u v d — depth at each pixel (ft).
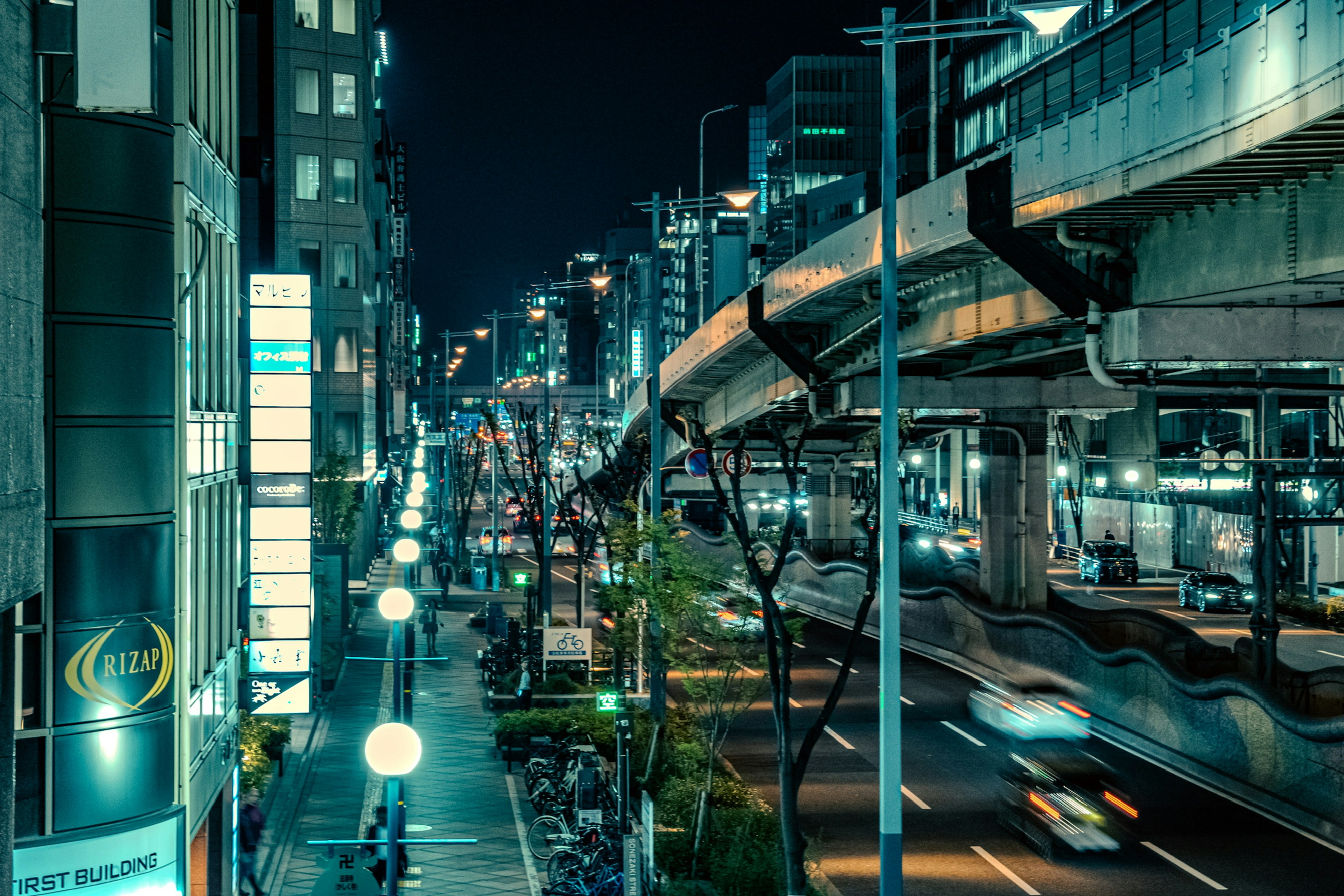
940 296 101.86
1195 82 57.11
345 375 239.30
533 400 596.70
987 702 120.78
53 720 52.24
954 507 400.47
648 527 105.19
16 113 40.06
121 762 53.93
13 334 39.63
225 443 72.69
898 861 53.47
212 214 68.64
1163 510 273.75
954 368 124.77
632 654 115.55
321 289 237.25
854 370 127.34
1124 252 74.49
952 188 83.66
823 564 221.87
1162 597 221.46
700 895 66.64
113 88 42.39
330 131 238.68
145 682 55.01
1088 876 76.02
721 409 197.47
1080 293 77.25
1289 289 63.16
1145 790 95.96
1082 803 81.41
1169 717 107.34
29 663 52.11
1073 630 127.24
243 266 235.81
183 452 58.80
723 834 77.92
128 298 54.90
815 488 247.70
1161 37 66.13
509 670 143.74
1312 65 48.29
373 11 299.17
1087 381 127.75
